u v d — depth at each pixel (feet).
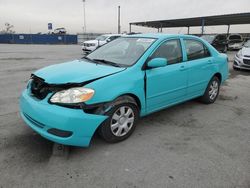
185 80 15.38
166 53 14.20
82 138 10.43
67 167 9.99
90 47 65.46
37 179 9.20
